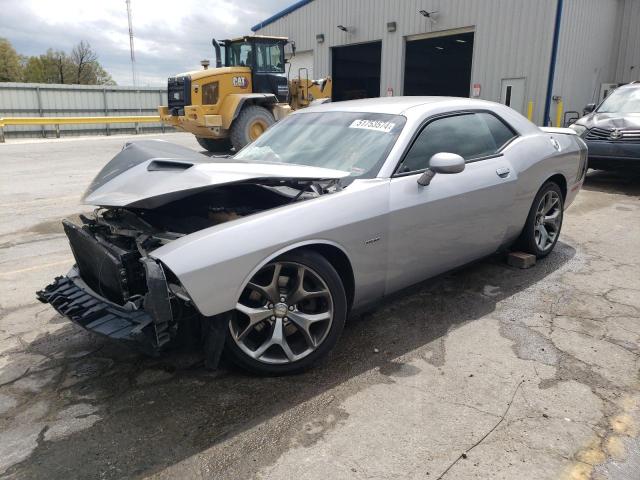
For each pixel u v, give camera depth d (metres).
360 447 2.37
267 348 2.87
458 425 2.52
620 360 3.12
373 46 21.61
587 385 2.86
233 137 13.06
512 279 4.44
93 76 60.09
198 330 2.77
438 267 3.70
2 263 4.98
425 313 3.78
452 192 3.57
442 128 3.79
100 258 2.91
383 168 3.32
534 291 4.18
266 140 4.14
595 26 16.77
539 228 4.79
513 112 4.61
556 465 2.25
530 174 4.35
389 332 3.49
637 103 9.08
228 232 2.65
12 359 3.19
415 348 3.28
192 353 3.21
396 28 19.38
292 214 2.84
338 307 2.99
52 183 9.47
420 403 2.70
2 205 7.57
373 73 25.95
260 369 2.88
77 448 2.38
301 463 2.27
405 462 2.27
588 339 3.39
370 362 3.11
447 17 17.64
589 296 4.09
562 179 4.95
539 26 15.34
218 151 14.82
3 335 3.49
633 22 17.72
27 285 4.40
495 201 3.97
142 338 2.53
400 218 3.24
